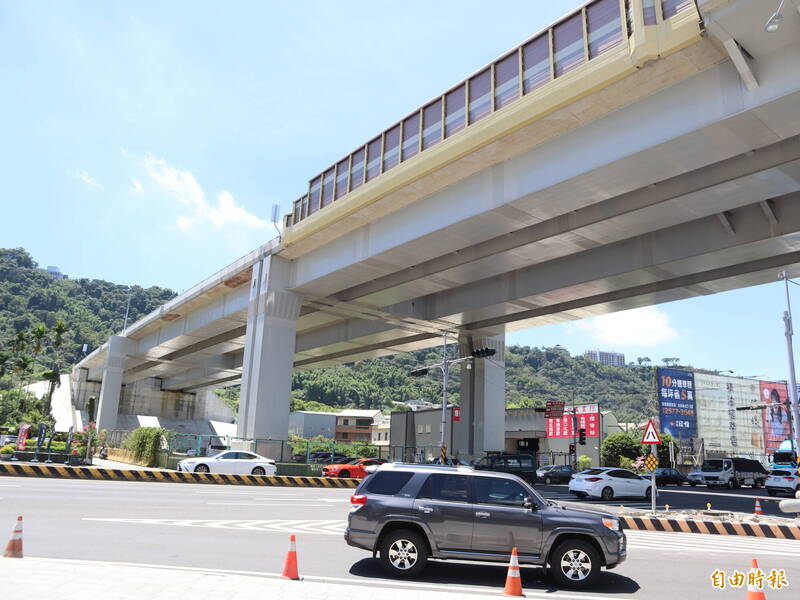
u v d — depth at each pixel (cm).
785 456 3562
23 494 1653
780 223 2384
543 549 844
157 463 3947
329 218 3222
